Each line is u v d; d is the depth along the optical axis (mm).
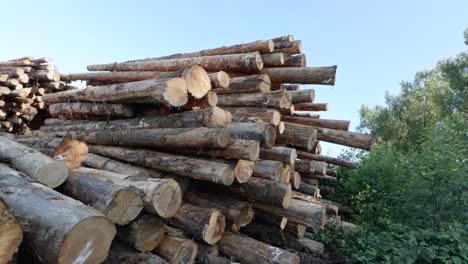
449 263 3072
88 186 2191
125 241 2316
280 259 2742
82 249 1575
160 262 2215
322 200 5855
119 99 3477
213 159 3010
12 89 7074
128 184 2387
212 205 3189
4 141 2875
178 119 3180
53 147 2875
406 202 4648
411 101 14875
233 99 3930
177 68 4602
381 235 4004
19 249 1746
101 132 3881
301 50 4363
